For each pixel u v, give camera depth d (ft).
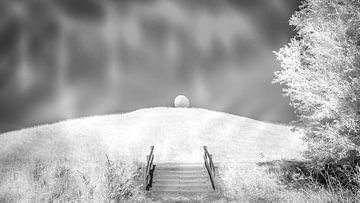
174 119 135.23
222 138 107.34
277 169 46.29
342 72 30.94
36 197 33.71
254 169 46.16
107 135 107.45
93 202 32.55
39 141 96.07
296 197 32.99
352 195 29.58
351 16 32.04
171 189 44.55
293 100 35.78
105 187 35.19
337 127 31.09
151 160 55.16
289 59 35.06
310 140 35.29
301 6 36.06
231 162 56.13
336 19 32.71
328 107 31.55
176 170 53.26
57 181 38.22
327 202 29.40
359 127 30.60
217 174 48.60
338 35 31.81
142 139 103.76
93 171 40.11
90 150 82.64
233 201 36.01
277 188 38.34
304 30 35.70
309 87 33.45
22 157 72.74
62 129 116.37
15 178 41.01
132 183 42.11
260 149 90.48
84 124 126.62
